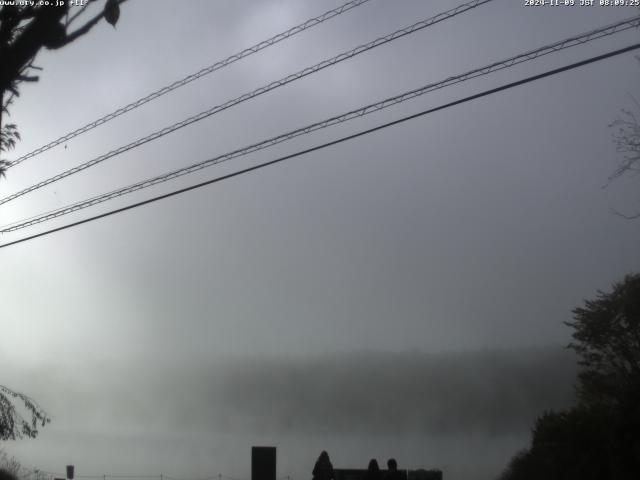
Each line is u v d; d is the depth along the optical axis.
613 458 16.12
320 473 18.50
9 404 20.98
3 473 24.28
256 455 20.64
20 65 9.79
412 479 21.03
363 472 20.02
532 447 20.77
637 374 28.38
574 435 17.94
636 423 15.98
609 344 32.53
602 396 31.47
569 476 17.44
